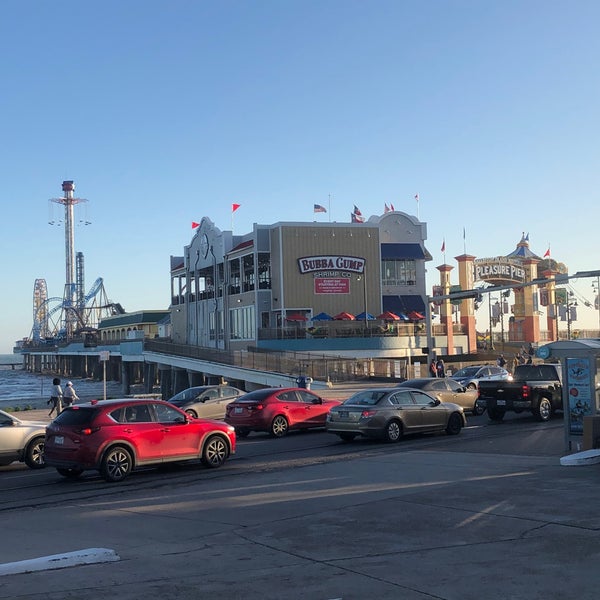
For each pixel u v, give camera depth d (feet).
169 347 227.81
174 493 43.47
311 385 145.18
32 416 105.19
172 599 22.49
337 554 27.63
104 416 49.21
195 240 243.81
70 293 553.23
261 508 37.35
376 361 163.84
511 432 70.69
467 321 217.36
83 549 29.86
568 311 240.94
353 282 202.69
